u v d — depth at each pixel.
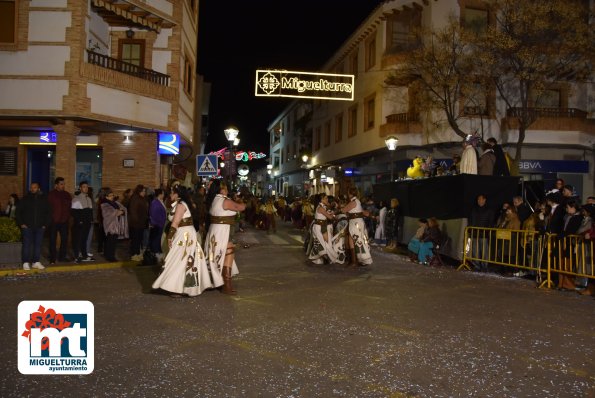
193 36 21.92
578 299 9.14
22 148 17.95
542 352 5.78
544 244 10.77
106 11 16.83
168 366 5.09
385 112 28.66
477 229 12.60
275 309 7.66
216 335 6.20
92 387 4.53
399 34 28.94
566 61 24.03
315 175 45.47
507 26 24.11
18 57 15.01
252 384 4.64
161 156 20.95
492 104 25.83
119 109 16.19
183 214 8.41
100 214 14.05
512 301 8.73
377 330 6.54
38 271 11.02
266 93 22.83
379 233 19.41
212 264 8.73
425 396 4.46
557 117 25.66
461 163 14.10
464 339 6.22
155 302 8.05
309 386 4.62
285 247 17.48
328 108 40.47
